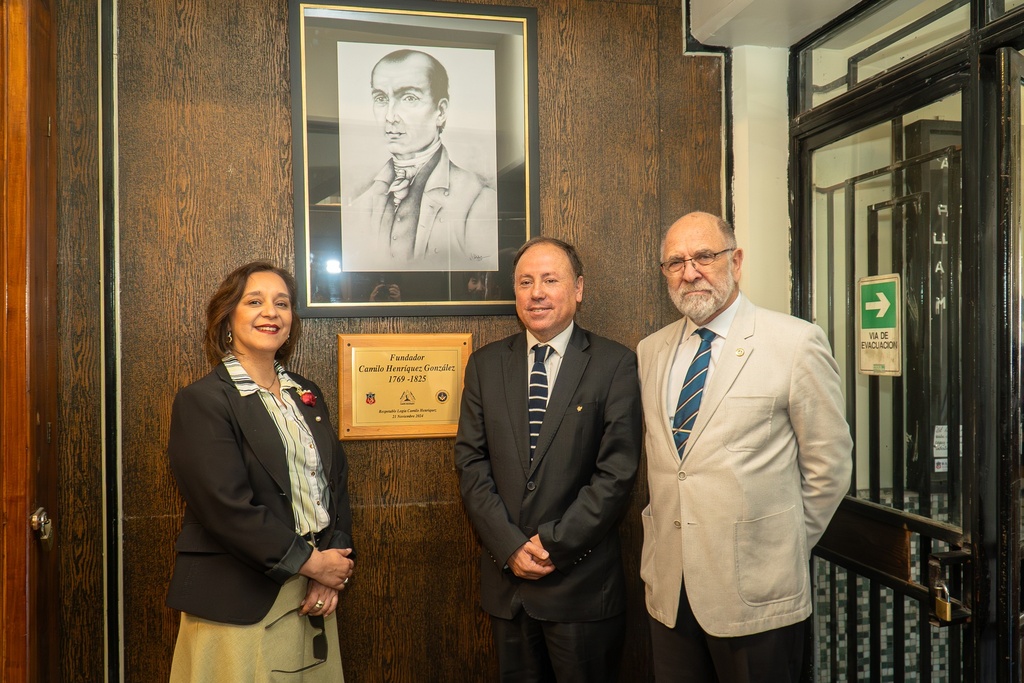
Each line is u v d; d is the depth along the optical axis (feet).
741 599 5.46
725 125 7.96
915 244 6.23
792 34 7.51
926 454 6.10
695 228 5.84
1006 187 5.27
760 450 5.60
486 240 7.45
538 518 6.14
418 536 7.33
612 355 6.50
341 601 7.18
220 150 6.95
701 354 5.94
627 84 7.77
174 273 6.86
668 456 5.84
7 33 5.55
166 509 6.86
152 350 6.83
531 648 6.27
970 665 5.52
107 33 6.68
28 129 5.60
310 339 7.15
